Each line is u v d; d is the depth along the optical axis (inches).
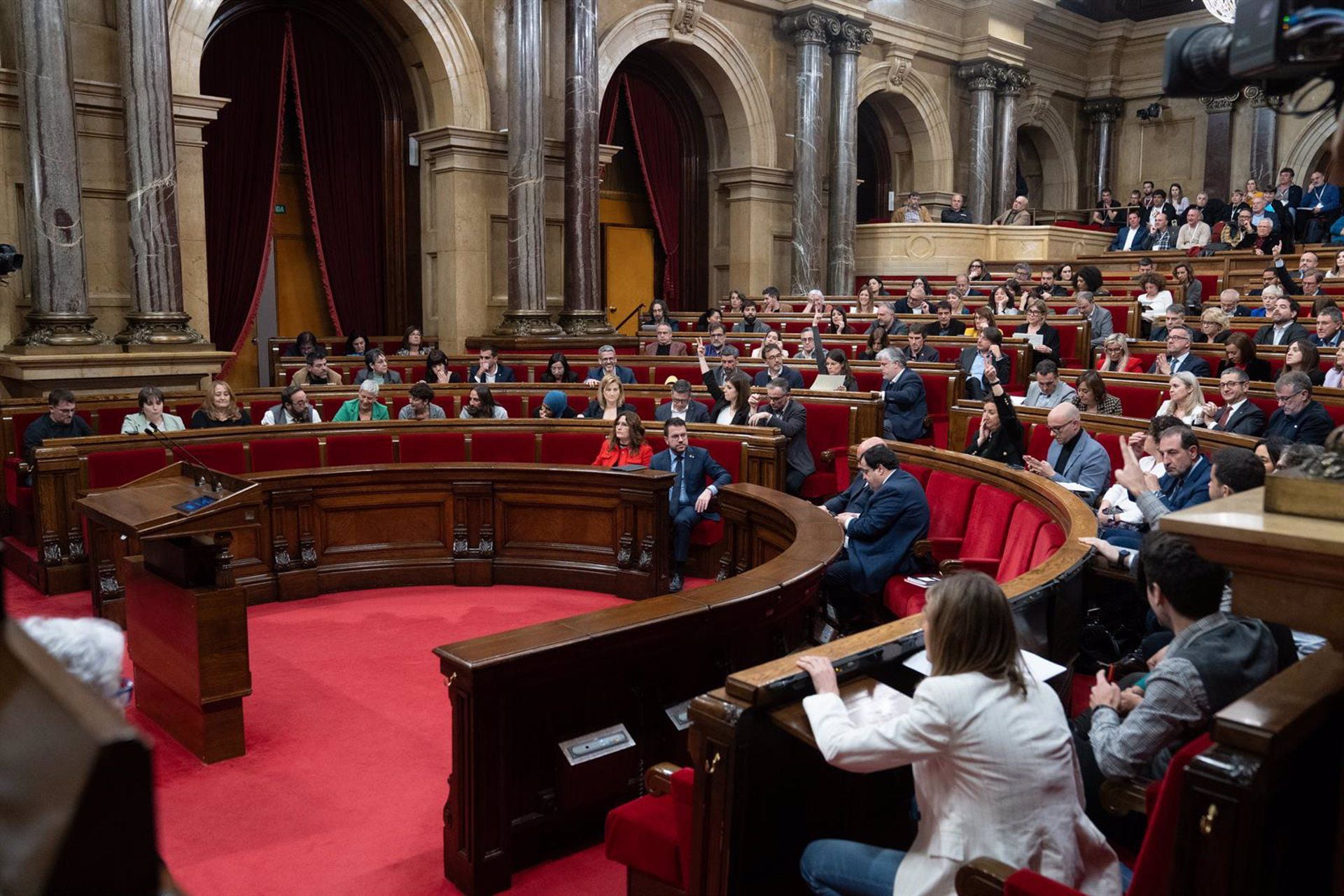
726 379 350.9
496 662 117.4
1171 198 624.1
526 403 375.2
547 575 256.4
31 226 365.4
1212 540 55.2
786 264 666.2
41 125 358.9
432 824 140.4
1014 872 75.3
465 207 511.5
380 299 541.0
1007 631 83.8
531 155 494.6
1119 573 146.3
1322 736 65.9
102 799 20.8
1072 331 386.6
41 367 357.1
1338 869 61.0
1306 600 53.5
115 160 393.4
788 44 648.4
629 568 248.5
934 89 739.4
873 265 676.7
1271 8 65.2
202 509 155.4
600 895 122.6
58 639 71.5
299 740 166.6
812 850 92.3
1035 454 262.1
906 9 703.7
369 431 279.7
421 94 518.9
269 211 496.4
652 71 630.5
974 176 755.4
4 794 22.5
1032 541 173.5
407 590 253.0
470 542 257.6
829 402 316.8
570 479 251.9
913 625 103.7
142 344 384.5
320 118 512.1
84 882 20.7
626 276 658.2
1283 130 768.9
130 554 217.3
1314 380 272.2
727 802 87.0
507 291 525.7
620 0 559.8
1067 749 83.4
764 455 272.5
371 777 154.0
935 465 232.4
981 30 737.6
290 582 243.1
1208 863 60.4
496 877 122.9
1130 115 852.6
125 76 380.2
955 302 451.8
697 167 659.4
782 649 154.2
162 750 162.6
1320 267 502.0
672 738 138.9
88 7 385.4
